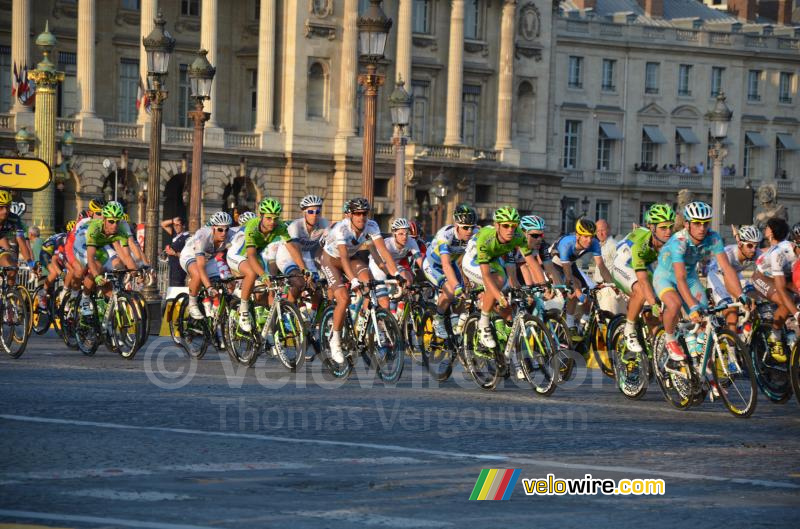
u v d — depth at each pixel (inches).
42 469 938.1
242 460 1000.2
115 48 6978.4
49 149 4338.1
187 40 7135.8
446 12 7662.4
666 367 1427.2
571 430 1220.5
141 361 1844.2
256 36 7224.4
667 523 811.4
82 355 1919.3
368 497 869.8
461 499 871.7
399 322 1722.4
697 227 1389.0
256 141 6914.4
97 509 807.1
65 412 1245.1
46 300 2301.9
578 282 1785.2
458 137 7564.0
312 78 7066.9
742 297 1390.3
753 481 964.0
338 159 7071.9
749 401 1353.3
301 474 948.0
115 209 1867.6
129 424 1175.6
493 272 1567.4
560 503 866.1
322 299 1737.2
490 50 7829.7
